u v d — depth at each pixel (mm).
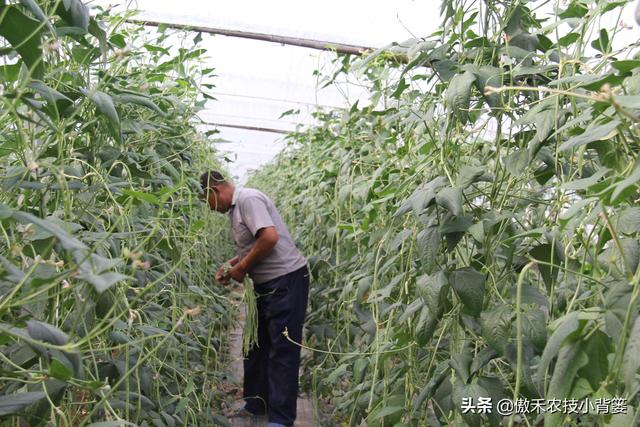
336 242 3518
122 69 2154
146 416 1935
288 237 3305
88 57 1759
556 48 1696
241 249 3316
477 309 1467
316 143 4844
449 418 1706
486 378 1474
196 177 3213
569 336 1094
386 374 2012
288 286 3217
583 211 1341
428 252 1539
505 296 1781
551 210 1646
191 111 3033
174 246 2229
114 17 2121
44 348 1019
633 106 881
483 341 1626
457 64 1639
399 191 1981
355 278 2488
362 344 2805
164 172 2713
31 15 1369
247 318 3309
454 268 1701
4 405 1065
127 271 1851
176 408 2158
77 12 1282
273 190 7641
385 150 2756
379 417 1821
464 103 1499
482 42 1683
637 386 1079
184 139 2959
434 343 2092
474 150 2051
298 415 3549
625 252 1247
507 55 1576
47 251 1208
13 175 1385
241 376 4078
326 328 3260
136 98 1797
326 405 3557
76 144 1916
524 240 1824
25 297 999
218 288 4473
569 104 1567
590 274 1497
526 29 1817
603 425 1071
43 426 1353
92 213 1825
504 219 1631
